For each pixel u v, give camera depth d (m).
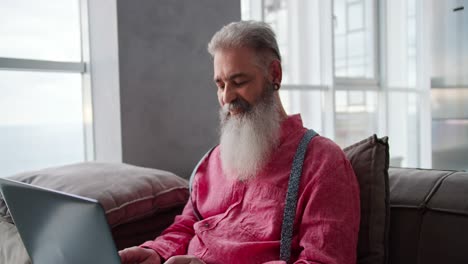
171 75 2.05
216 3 2.22
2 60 1.86
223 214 1.17
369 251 1.07
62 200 0.74
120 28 1.86
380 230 1.08
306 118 3.41
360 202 1.10
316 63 3.39
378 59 3.86
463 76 2.79
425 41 3.96
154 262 1.15
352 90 3.61
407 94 4.07
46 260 0.88
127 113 1.90
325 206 0.99
